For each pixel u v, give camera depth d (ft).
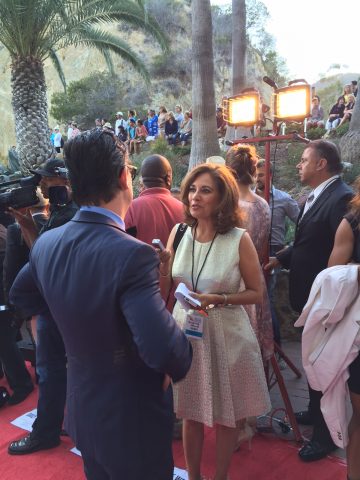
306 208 8.70
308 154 8.39
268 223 8.52
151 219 8.46
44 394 8.84
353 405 6.81
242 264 6.66
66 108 85.20
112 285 4.11
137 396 4.46
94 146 4.43
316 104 41.75
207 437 9.11
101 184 4.47
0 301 10.28
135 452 4.46
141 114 84.17
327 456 8.28
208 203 6.59
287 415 9.07
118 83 92.12
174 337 4.11
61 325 4.51
